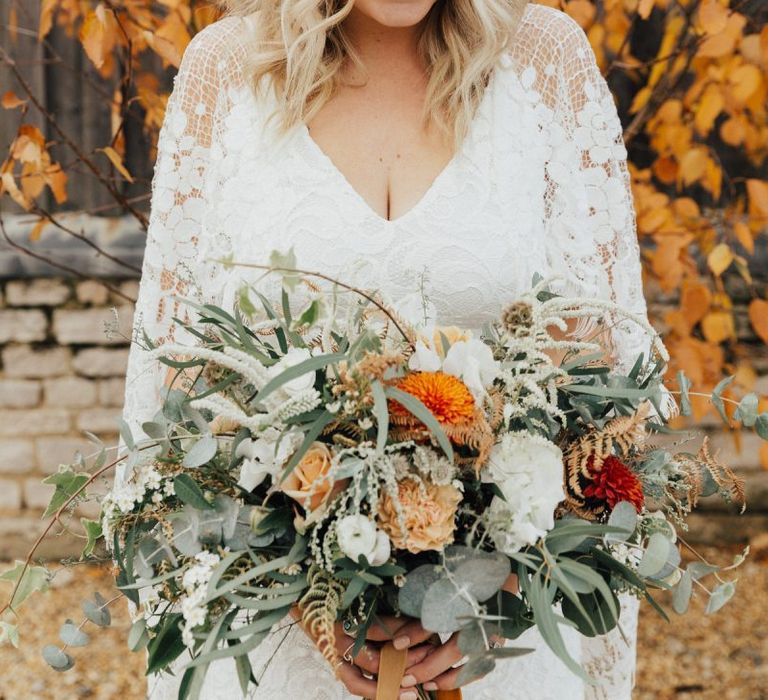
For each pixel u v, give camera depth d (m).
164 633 1.46
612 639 2.05
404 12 1.72
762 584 4.20
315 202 1.85
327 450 1.37
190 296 1.97
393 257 1.82
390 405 1.36
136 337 1.83
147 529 1.52
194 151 1.98
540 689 1.86
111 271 4.27
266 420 1.36
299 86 1.87
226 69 1.96
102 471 1.55
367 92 1.94
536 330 1.47
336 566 1.39
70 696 3.51
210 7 2.74
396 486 1.32
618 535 1.43
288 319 1.49
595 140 1.96
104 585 4.23
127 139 4.08
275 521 1.40
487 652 1.29
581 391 1.49
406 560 1.43
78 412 4.36
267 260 1.83
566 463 1.51
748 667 3.65
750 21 3.02
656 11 3.88
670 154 3.18
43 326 4.30
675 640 3.86
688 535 4.50
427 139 1.91
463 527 1.46
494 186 1.87
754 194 2.96
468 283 1.83
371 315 1.57
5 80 4.05
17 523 4.36
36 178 2.86
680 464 1.62
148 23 2.86
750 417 1.61
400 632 1.47
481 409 1.38
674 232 3.02
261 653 1.81
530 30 1.96
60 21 3.32
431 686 1.54
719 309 3.26
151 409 2.00
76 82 4.07
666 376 3.12
